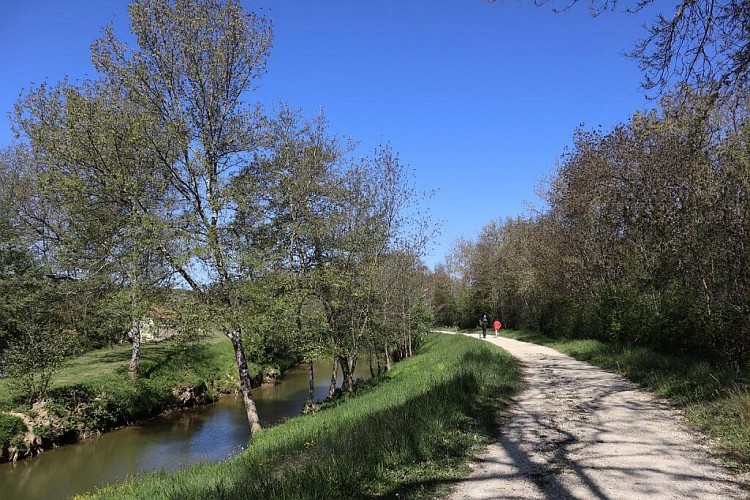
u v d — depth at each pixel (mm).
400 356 36250
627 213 19516
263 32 17250
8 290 23750
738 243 12430
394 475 6281
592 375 14500
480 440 7832
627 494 5281
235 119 16969
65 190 14859
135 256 15016
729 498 5043
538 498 5328
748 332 11602
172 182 16672
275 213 18438
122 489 9391
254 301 16297
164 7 15773
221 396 28359
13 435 16812
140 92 15836
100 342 30547
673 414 8891
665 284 16938
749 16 6344
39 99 18250
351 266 19781
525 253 37250
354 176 20266
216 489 6473
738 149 11812
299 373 39344
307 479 5996
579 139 23141
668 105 13359
